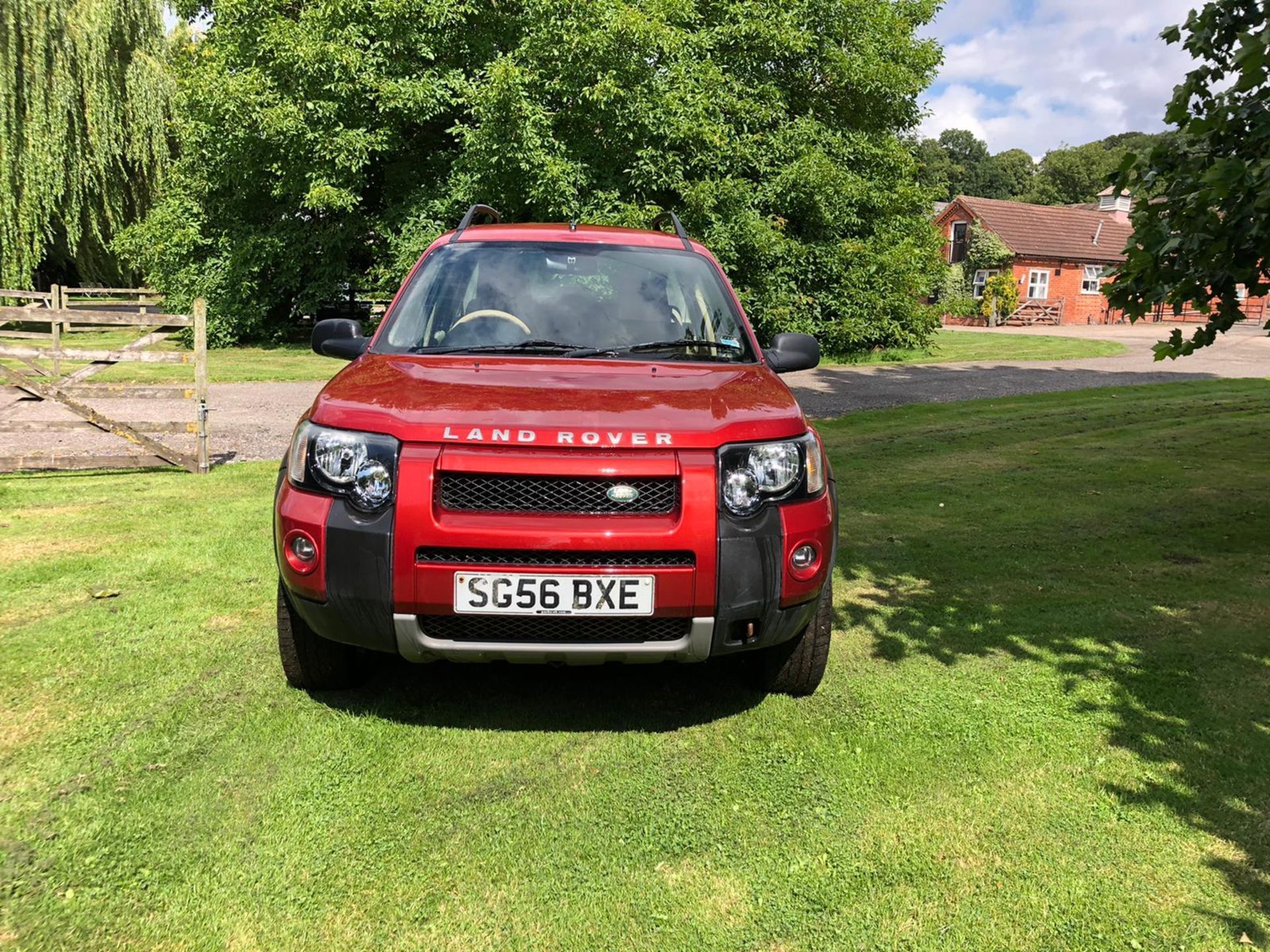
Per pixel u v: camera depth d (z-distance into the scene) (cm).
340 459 286
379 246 2180
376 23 1833
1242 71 376
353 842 249
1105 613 444
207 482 710
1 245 2291
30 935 210
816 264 1958
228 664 364
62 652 371
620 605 276
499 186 1764
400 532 274
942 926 221
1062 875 241
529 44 1719
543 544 271
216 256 2178
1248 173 381
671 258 432
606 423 286
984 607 452
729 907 228
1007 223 4600
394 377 327
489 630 282
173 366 1688
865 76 1891
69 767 282
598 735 314
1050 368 1875
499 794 275
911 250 2038
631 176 1742
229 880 232
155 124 2436
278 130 1789
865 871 242
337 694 341
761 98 1877
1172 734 319
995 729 322
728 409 305
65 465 713
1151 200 455
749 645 295
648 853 249
